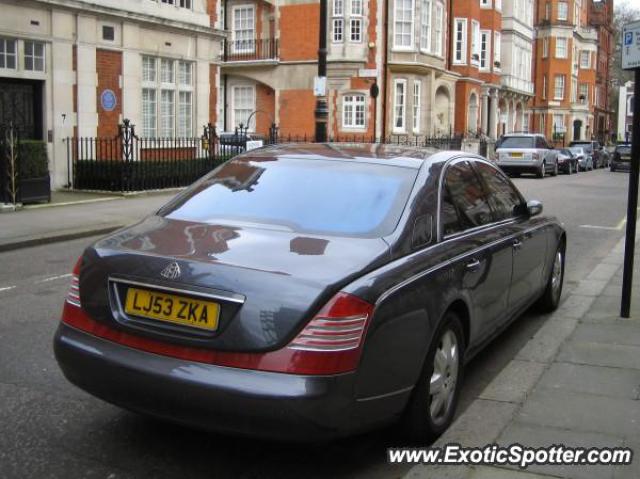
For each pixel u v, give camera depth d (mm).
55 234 11633
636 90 6332
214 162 20172
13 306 7250
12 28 15891
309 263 3570
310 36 34750
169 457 3969
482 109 47000
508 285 5414
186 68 21250
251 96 37500
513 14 52406
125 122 17266
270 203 4348
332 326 3328
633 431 4215
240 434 3367
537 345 5992
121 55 18703
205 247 3777
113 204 15523
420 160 4754
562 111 67125
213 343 3391
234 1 36938
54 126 17109
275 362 3291
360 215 4168
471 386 5199
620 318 6715
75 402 4688
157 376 3449
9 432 4238
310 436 3316
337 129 34188
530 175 33062
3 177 14086
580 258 10594
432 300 3943
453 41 40719
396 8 34281
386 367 3566
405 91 34906
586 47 72438
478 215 5148
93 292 3773
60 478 3715
